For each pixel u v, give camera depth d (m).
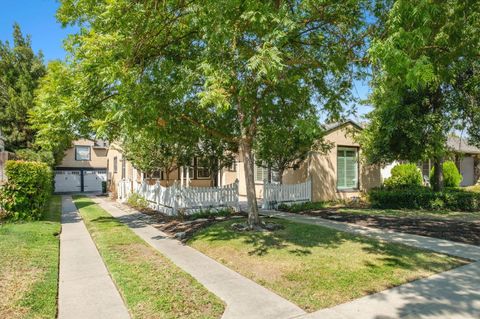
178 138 8.50
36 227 8.34
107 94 7.05
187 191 10.98
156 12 5.62
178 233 8.06
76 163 28.72
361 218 9.88
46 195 11.12
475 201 11.31
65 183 28.17
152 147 14.02
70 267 5.35
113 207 14.51
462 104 10.70
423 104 11.08
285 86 6.90
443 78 6.25
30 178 9.51
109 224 9.39
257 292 4.19
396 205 12.30
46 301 3.87
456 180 19.27
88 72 6.58
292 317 3.49
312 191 14.04
